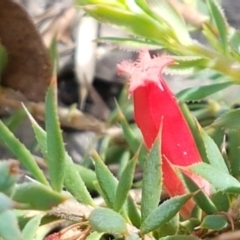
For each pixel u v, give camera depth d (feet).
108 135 0.24
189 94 0.18
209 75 0.21
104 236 0.19
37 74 0.25
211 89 0.17
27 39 0.24
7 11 0.23
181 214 0.16
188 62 0.15
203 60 0.15
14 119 0.24
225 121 0.15
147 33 0.16
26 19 0.23
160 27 0.16
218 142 0.19
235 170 0.17
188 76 0.26
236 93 0.25
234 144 0.18
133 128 0.24
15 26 0.23
